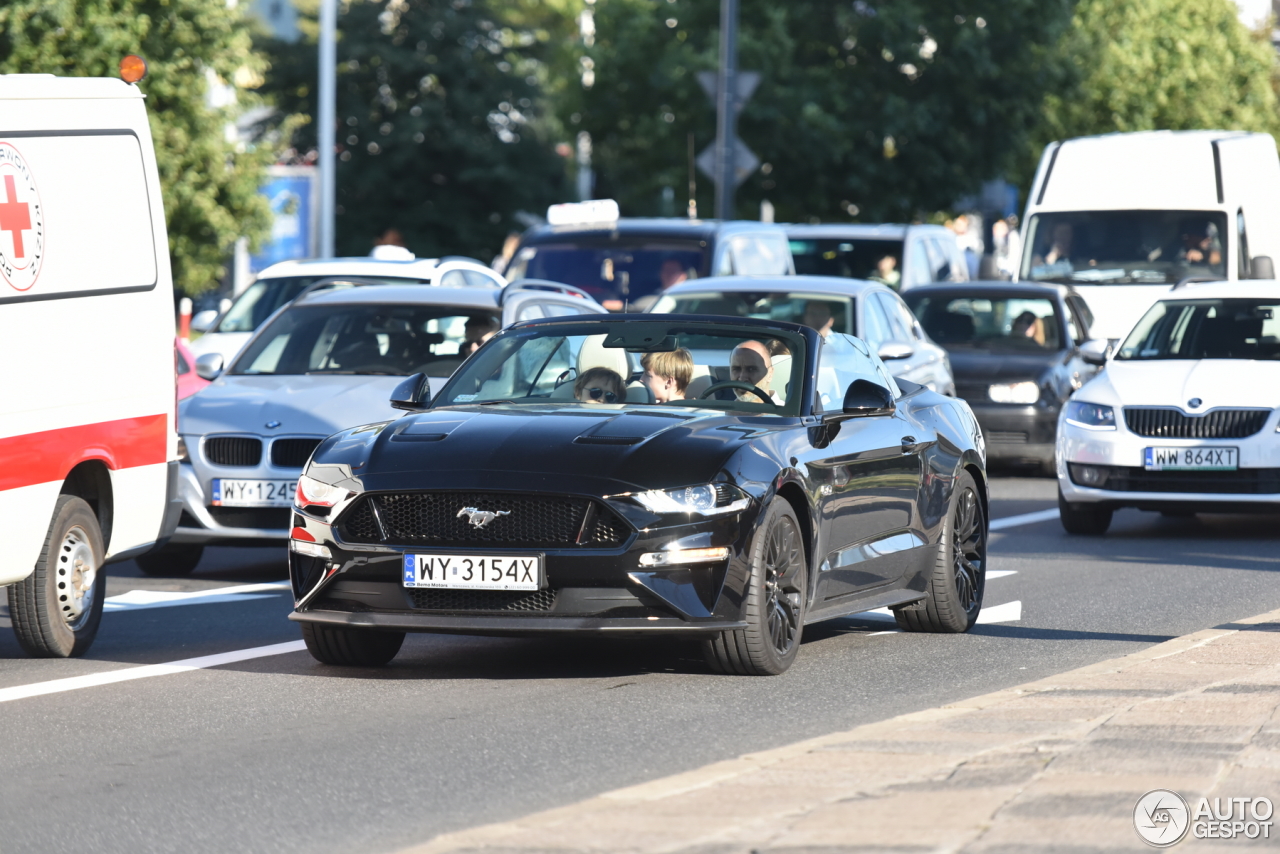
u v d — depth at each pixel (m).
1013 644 26.77
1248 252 67.44
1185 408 40.03
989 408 53.91
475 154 102.12
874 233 69.12
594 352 25.61
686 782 16.47
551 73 107.25
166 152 66.31
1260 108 145.75
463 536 22.28
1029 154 105.19
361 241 102.06
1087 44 106.88
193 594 31.69
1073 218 67.50
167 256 27.39
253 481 32.75
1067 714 19.39
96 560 25.77
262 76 101.19
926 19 97.62
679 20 100.00
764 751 18.47
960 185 99.44
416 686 23.02
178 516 27.64
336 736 20.02
